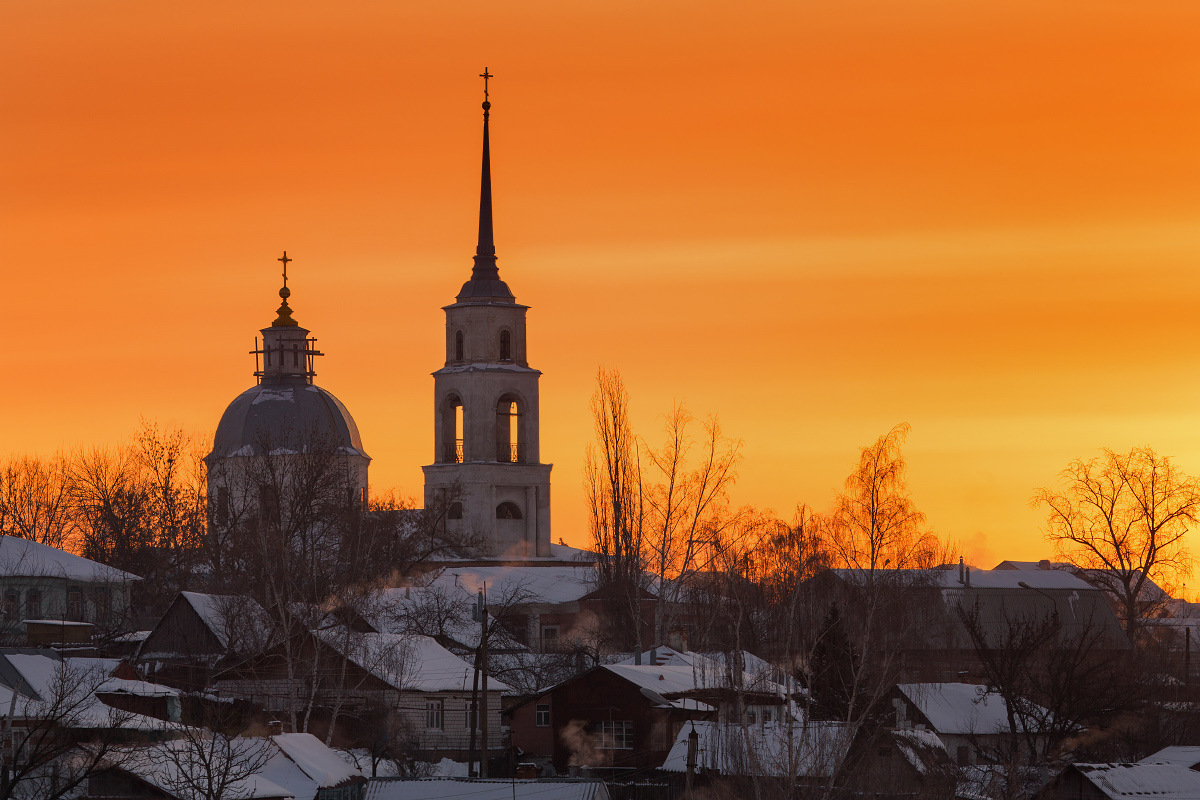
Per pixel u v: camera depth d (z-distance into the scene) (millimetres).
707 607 165000
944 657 163125
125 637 151250
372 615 147125
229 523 187625
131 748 91938
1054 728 116750
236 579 169500
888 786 110312
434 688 131250
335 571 151625
